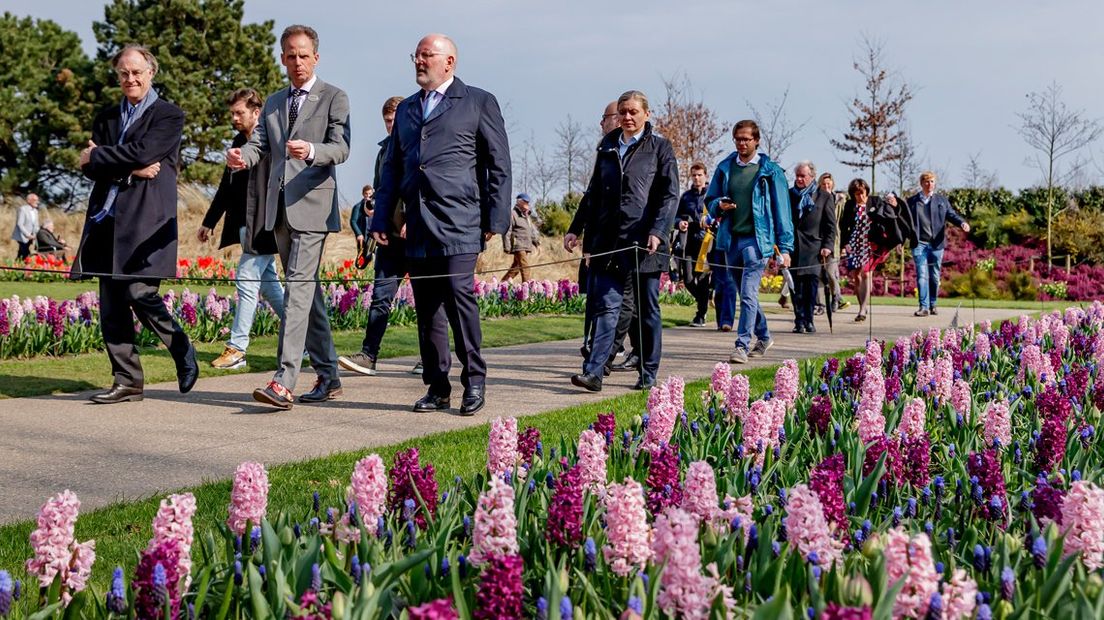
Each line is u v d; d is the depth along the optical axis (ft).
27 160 139.33
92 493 15.20
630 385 26.09
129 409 22.30
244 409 22.35
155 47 140.87
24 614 9.34
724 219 31.32
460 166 21.16
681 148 123.03
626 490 8.89
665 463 11.07
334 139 22.13
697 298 46.47
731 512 9.89
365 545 9.23
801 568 8.73
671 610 7.74
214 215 27.04
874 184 103.71
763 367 29.30
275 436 19.38
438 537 9.46
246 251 26.63
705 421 16.21
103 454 17.75
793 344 37.11
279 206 22.52
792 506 8.79
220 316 36.73
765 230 30.45
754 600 8.64
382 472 9.96
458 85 21.34
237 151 22.39
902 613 7.79
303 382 26.91
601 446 11.22
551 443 17.22
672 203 24.47
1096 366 22.90
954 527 11.25
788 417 15.85
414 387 25.93
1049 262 108.99
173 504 8.84
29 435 19.35
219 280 22.79
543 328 44.11
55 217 107.34
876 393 14.97
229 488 15.08
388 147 22.22
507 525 8.74
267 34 148.56
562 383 26.53
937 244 53.52
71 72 139.74
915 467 12.63
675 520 7.79
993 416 14.66
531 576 9.29
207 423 20.67
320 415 21.67
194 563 11.19
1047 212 121.08
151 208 22.13
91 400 23.07
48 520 9.04
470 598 8.54
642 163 24.45
